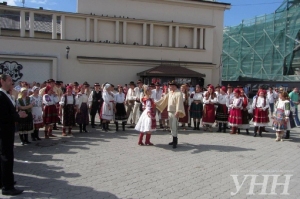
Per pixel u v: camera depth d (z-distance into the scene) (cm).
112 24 2291
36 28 2556
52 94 957
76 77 2162
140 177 577
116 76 2262
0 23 2478
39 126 892
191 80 2300
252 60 3234
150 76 2206
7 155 475
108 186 524
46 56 2072
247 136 1058
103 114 1092
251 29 3266
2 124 470
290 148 866
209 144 898
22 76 2036
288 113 961
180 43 2498
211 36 2534
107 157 721
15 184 525
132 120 1214
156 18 2431
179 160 707
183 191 508
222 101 1132
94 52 2202
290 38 2845
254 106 1062
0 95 474
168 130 1144
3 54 1966
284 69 2922
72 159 698
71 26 2180
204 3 2541
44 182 539
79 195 480
